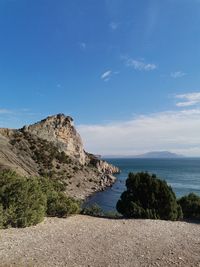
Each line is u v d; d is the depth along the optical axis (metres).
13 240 11.40
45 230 13.38
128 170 150.00
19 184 15.09
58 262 9.30
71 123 104.50
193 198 21.06
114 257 10.12
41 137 92.44
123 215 19.06
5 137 77.25
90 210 20.08
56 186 22.03
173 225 16.19
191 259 10.21
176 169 159.50
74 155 98.19
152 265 9.49
